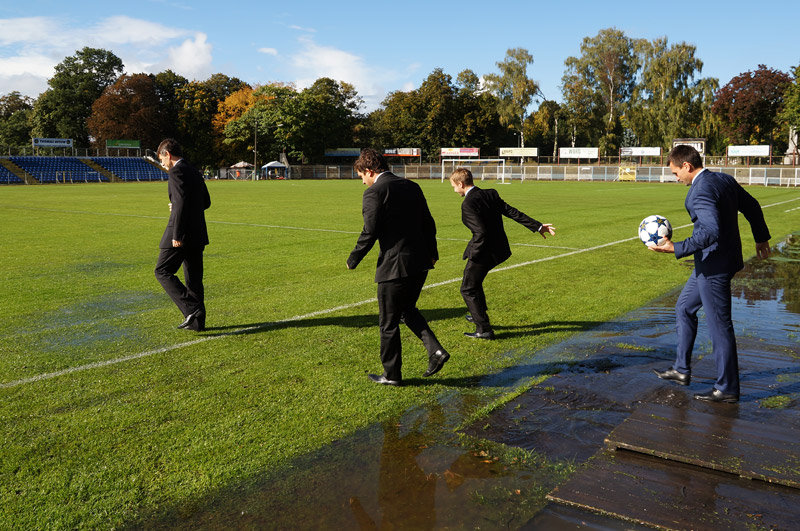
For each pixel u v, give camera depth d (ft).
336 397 13.25
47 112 257.75
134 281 26.91
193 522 8.61
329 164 251.60
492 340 17.71
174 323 19.72
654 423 11.37
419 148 256.32
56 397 13.28
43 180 180.96
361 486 9.54
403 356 16.26
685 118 210.38
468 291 17.66
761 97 202.39
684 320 13.74
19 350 16.79
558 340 17.63
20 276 28.04
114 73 265.34
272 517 8.71
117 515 8.79
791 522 8.27
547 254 34.04
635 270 29.01
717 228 11.85
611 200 87.04
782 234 44.27
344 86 278.46
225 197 94.12
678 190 125.08
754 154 186.50
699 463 9.86
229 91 275.80
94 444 10.99
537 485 9.53
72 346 17.15
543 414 12.33
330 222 53.26
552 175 214.48
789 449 10.25
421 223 13.84
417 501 9.10
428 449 10.80
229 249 36.50
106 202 81.76
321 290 24.79
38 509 8.93
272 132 237.66
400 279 13.26
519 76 234.38
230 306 22.03
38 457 10.52
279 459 10.40
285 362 15.66
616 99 234.99
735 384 12.67
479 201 17.10
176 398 13.19
